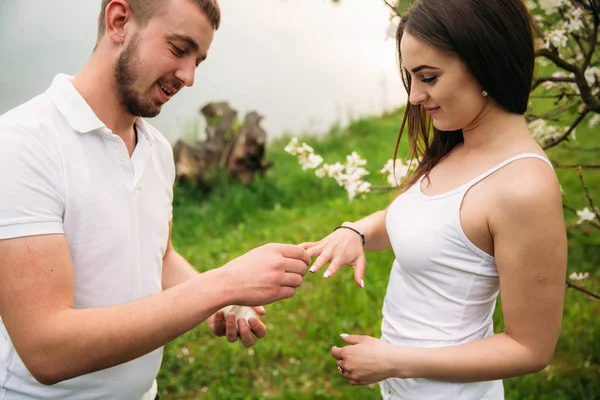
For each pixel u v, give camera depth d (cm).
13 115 156
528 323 155
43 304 146
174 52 162
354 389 342
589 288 414
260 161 754
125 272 171
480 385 170
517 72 156
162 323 149
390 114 1000
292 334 411
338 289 461
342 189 712
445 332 168
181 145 735
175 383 359
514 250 151
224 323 211
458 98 158
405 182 191
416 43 157
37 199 150
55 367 147
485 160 163
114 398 177
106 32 164
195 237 612
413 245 169
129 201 171
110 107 169
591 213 290
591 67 284
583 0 255
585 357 339
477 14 152
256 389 353
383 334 189
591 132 729
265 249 164
